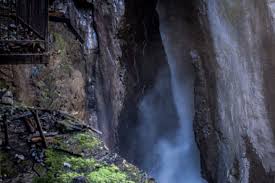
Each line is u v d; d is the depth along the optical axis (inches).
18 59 276.7
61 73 427.2
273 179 610.5
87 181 235.8
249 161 628.7
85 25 500.1
